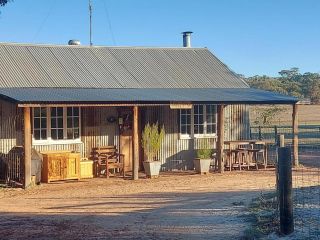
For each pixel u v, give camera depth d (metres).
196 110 21.77
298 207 10.52
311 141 33.00
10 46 21.31
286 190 8.42
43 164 17.55
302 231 8.50
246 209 11.30
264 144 21.41
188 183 17.27
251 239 8.52
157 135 19.30
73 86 19.41
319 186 14.12
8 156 17.09
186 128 21.59
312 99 86.19
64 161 17.78
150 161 18.89
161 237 9.12
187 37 26.66
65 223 10.67
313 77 94.88
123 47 24.19
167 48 25.34
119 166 19.22
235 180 17.84
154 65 23.23
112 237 9.26
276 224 9.27
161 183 17.34
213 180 17.95
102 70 21.48
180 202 13.18
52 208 12.62
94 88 19.64
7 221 10.99
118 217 11.23
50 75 19.81
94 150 19.61
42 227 10.30
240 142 21.05
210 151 20.48
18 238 9.39
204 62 24.75
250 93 21.58
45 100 15.81
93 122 19.72
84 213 11.84
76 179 18.09
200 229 9.60
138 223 10.46
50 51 21.86
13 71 19.44
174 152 21.30
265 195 13.25
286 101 20.58
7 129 18.00
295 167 21.08
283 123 49.53
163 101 17.95
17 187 16.33
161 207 12.45
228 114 22.58
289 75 100.88
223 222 10.10
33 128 18.45
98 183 17.39
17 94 16.59
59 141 18.98
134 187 16.45
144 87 20.84
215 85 22.67
